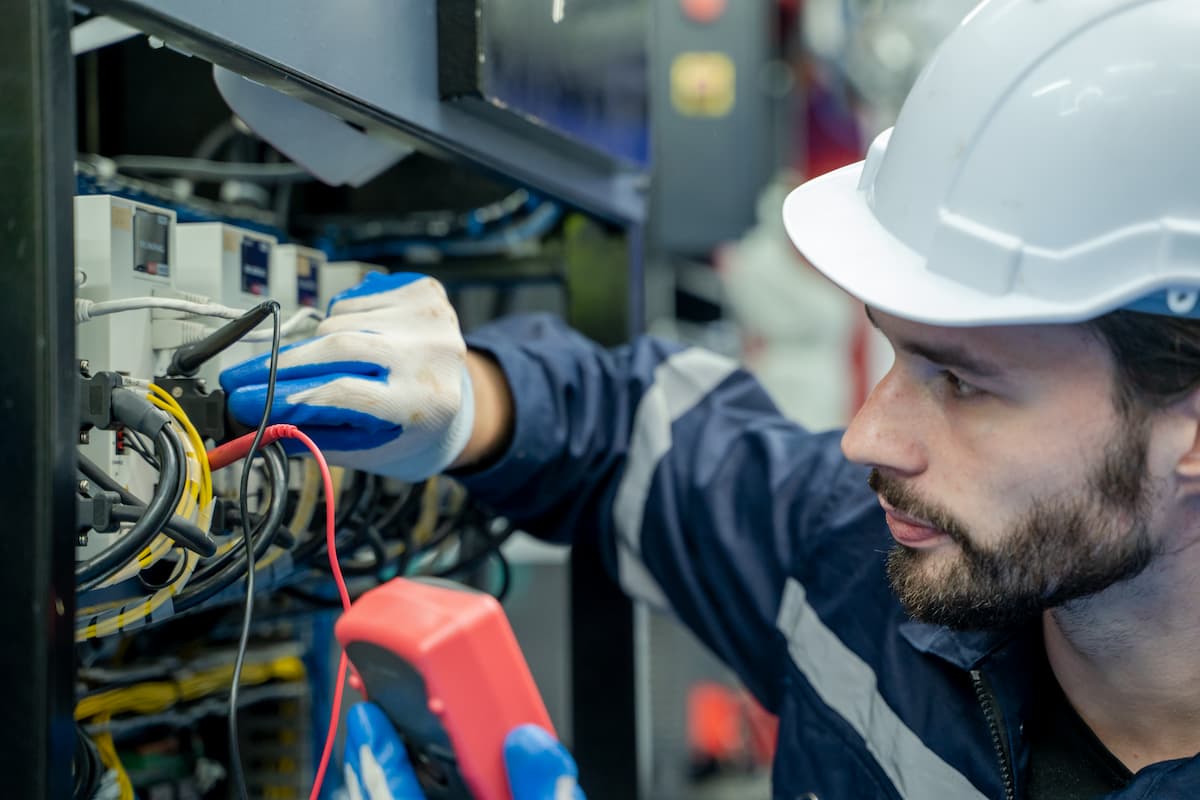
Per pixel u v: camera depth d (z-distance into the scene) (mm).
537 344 1069
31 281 509
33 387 510
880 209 733
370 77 766
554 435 1006
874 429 720
